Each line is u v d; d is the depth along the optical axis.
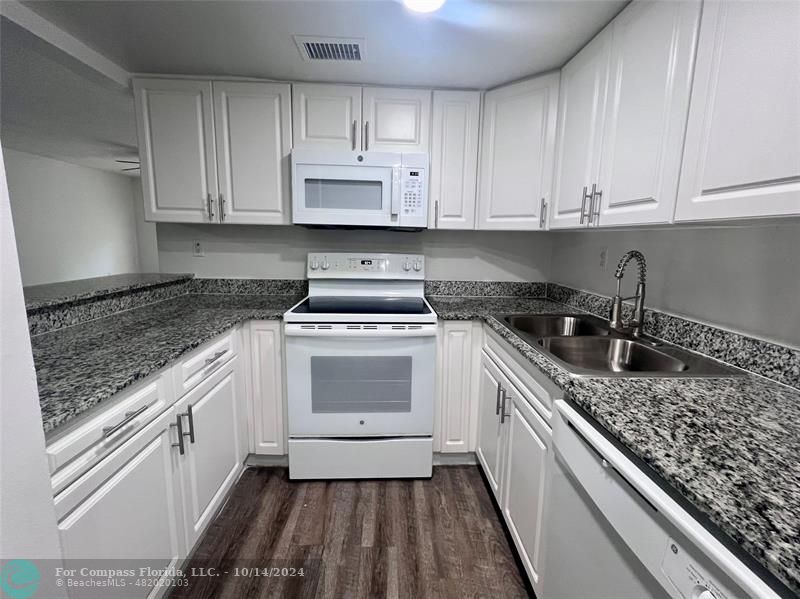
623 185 1.18
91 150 3.96
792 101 0.66
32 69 1.78
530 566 1.21
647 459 0.62
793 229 0.92
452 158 1.93
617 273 1.41
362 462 1.83
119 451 0.94
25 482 0.60
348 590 1.28
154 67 1.70
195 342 1.28
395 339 1.74
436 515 1.63
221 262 2.23
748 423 0.73
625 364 1.39
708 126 0.85
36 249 4.46
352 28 1.36
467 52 1.52
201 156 1.84
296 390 1.75
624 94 1.18
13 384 0.58
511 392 1.42
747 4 0.74
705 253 1.18
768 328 0.99
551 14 1.24
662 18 1.00
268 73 1.75
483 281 2.33
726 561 0.47
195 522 1.35
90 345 1.22
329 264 2.13
